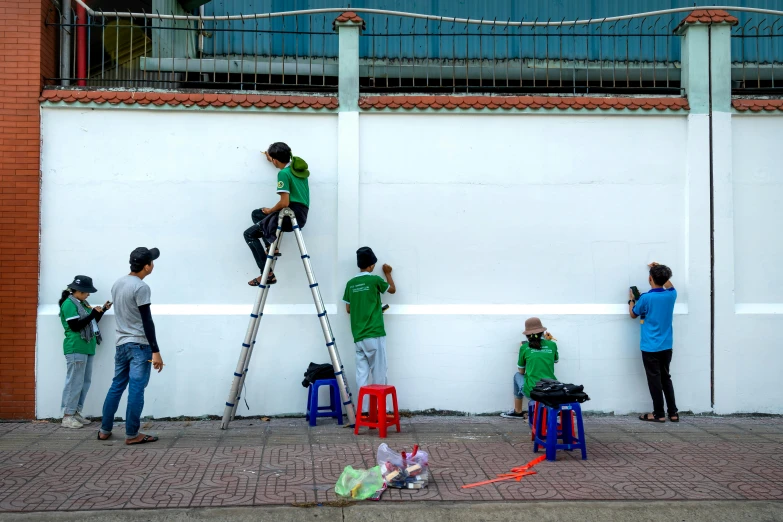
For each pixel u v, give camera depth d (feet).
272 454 19.65
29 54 23.59
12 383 23.25
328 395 24.34
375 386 22.15
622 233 24.95
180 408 23.70
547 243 24.86
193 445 20.59
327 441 21.07
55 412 23.38
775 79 29.86
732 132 25.11
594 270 24.90
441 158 24.77
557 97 24.91
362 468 18.34
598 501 16.07
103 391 23.52
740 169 25.13
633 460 19.40
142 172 23.98
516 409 23.93
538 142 24.97
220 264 24.16
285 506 15.67
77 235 23.70
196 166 24.14
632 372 24.68
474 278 24.73
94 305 23.61
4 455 19.43
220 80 29.12
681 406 24.67
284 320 24.00
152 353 20.72
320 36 29.99
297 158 23.11
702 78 25.12
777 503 16.11
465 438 21.56
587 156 24.98
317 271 24.43
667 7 30.58
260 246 23.71
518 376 23.70
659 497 16.40
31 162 23.48
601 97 25.02
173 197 24.07
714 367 24.63
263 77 29.04
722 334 24.68
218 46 29.84
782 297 25.02
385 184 24.64
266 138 24.39
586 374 24.58
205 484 17.08
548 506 15.78
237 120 24.31
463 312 24.48
